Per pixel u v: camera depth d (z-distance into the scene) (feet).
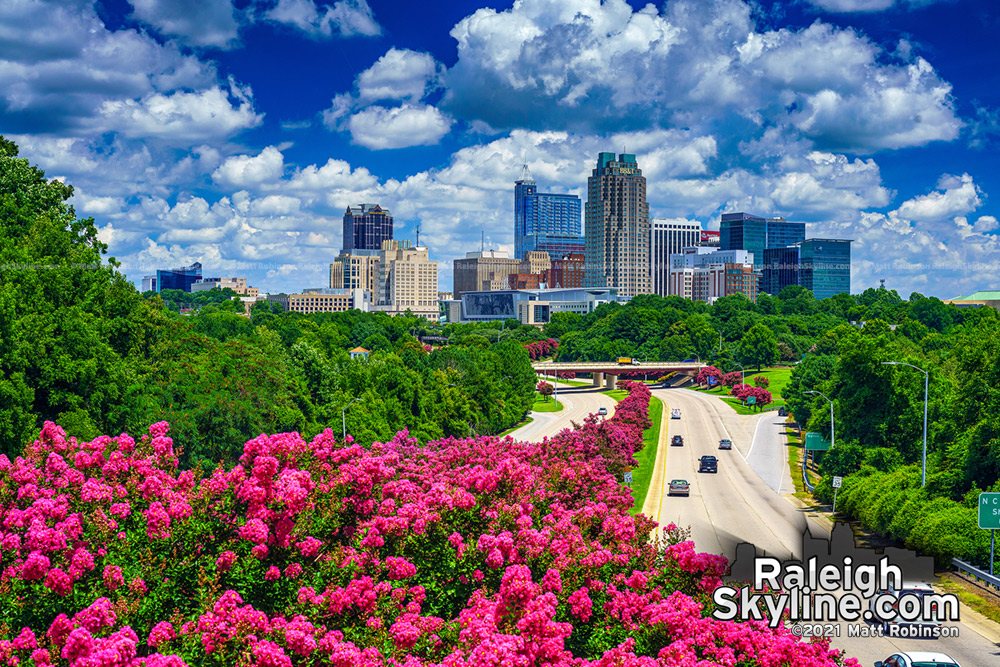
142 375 226.99
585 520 96.84
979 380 190.80
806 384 449.89
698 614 69.15
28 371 176.45
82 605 60.80
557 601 70.08
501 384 484.74
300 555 69.15
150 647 60.90
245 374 261.44
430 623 63.52
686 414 516.73
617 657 61.41
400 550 74.13
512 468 91.86
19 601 60.08
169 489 75.97
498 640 55.72
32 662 54.29
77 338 190.39
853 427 248.73
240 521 69.82
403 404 335.26
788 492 270.67
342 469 78.18
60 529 65.77
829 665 66.74
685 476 304.71
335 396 301.43
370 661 56.08
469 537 77.05
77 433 174.09
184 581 65.31
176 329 274.77
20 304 186.70
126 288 254.27
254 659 54.60
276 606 65.10
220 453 228.84
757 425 464.24
